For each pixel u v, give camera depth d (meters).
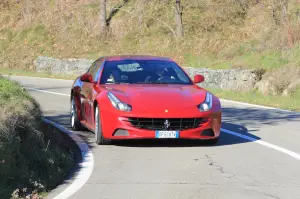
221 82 34.22
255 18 47.25
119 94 13.94
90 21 57.06
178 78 15.42
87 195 9.29
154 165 11.80
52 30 59.28
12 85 14.34
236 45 43.25
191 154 13.07
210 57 44.38
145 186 9.91
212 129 13.86
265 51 37.38
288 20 42.25
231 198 9.10
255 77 32.41
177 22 48.81
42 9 62.25
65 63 50.66
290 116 21.48
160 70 15.56
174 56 46.31
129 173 11.03
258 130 17.45
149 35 51.47
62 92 32.41
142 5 54.25
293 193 9.48
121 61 15.88
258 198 9.12
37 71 54.06
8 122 10.32
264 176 10.82
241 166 11.77
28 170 10.16
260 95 30.92
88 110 15.42
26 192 9.24
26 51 58.00
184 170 11.30
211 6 50.41
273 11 44.00
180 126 13.48
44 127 14.48
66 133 16.42
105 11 54.97
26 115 11.55
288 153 13.38
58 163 11.55
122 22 54.16
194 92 14.38
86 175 10.88
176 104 13.62
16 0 66.00
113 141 14.77
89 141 14.94
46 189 9.74
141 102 13.62
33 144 11.35
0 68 56.94
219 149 13.79
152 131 13.34
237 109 24.16
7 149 9.57
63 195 9.29
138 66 15.68
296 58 33.97
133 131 13.38
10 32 62.25
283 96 29.80
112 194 9.34
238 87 32.59
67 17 59.06
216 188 9.78
